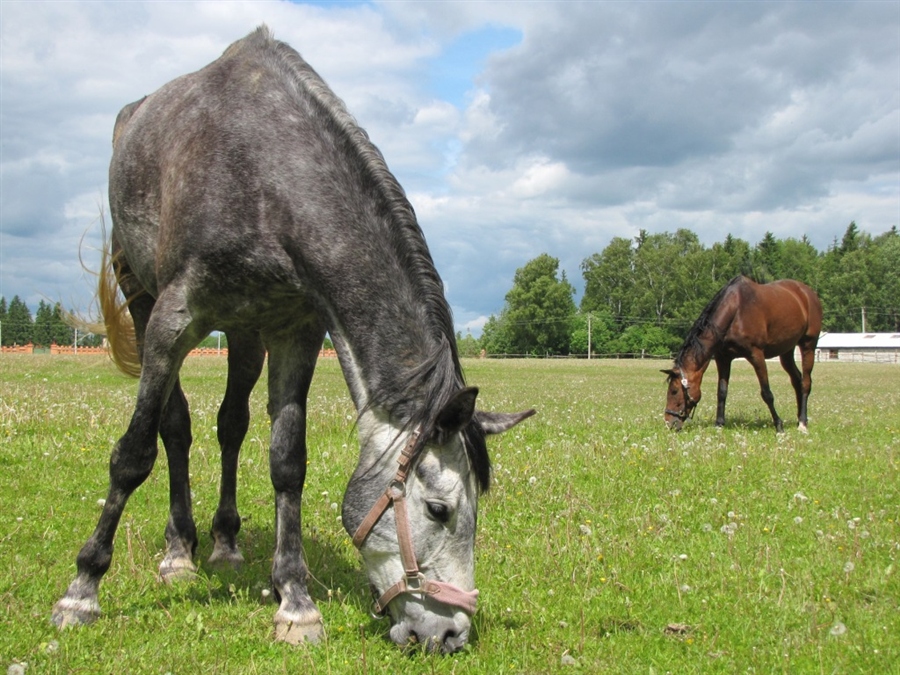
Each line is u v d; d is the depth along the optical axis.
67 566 4.96
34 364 25.75
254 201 4.11
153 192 4.85
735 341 12.69
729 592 4.74
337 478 7.55
